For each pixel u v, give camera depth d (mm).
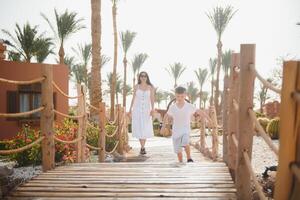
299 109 1768
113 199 3441
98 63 16266
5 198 3600
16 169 6148
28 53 24594
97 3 16250
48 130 4941
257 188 2758
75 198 3516
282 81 1824
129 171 4684
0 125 13992
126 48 39719
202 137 10477
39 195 3648
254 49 3322
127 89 44750
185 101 6176
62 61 25672
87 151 7688
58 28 24859
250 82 3340
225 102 5309
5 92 14211
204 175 4355
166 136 24875
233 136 4273
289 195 1803
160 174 4457
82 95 6586
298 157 1773
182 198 3428
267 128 15148
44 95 4926
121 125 10633
